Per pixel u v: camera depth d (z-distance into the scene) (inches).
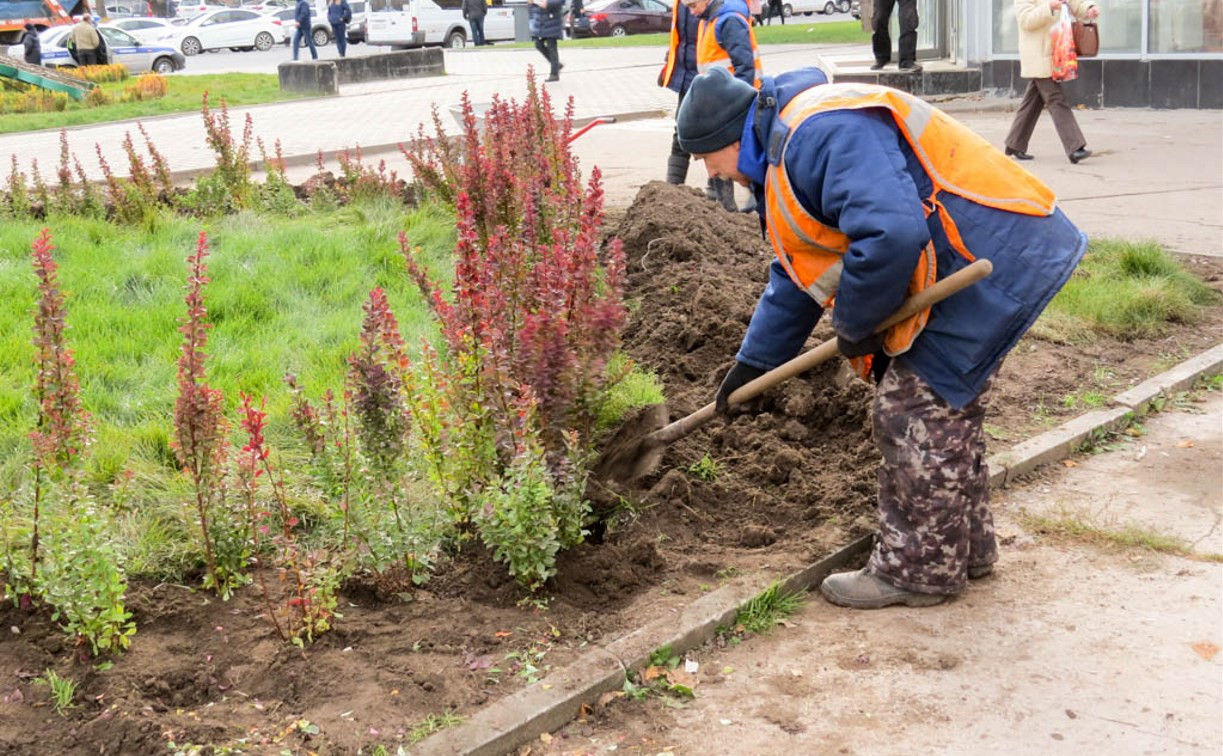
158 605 162.7
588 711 143.5
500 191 274.1
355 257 317.4
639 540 174.4
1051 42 482.9
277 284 294.5
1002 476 203.0
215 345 253.8
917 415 157.5
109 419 217.6
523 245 223.1
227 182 398.6
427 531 171.2
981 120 636.7
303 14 1357.0
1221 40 630.5
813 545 177.5
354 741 134.6
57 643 153.4
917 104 150.0
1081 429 219.6
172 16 2431.1
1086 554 179.9
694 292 272.5
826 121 145.8
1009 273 149.9
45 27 1476.4
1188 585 169.5
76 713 140.5
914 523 161.9
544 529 161.3
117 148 664.4
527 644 153.9
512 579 168.4
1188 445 219.5
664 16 1670.8
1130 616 162.1
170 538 177.2
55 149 668.7
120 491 177.2
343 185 421.7
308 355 246.8
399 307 279.7
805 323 169.9
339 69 1040.2
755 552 177.9
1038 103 501.0
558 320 170.7
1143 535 182.4
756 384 171.3
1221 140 534.6
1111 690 145.7
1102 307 277.7
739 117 153.9
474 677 146.8
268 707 142.2
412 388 175.5
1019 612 164.1
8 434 205.5
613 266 181.5
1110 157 506.6
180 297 285.1
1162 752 134.1
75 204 383.6
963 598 168.4
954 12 772.0
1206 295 299.0
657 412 196.7
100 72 1172.5
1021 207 149.7
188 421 158.9
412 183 421.7
